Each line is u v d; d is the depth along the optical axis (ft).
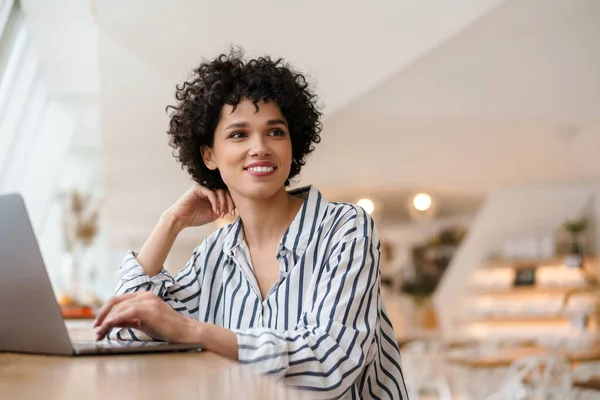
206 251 6.13
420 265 46.44
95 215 29.94
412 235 51.70
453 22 16.05
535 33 17.69
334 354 4.93
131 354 4.46
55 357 4.42
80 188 39.93
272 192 5.61
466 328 38.52
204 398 2.77
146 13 15.76
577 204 33.45
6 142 23.71
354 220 5.50
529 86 19.70
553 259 35.12
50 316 4.42
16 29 19.74
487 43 17.81
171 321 4.66
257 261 5.80
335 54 16.75
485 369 25.58
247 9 15.88
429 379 25.18
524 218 34.71
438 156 26.35
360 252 5.35
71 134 29.60
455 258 38.24
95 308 17.90
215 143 5.83
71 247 29.43
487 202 34.83
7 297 4.60
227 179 5.75
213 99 5.70
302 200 5.90
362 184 29.99
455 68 18.69
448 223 49.90
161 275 6.12
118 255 45.27
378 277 5.48
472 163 27.61
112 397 2.89
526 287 35.78
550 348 21.62
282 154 5.65
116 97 18.85
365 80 17.29
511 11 16.34
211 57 17.01
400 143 24.52
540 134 24.58
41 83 25.90
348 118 21.12
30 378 3.51
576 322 32.17
